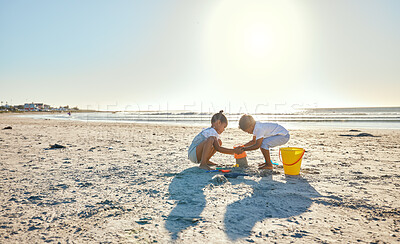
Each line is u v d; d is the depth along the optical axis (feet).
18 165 13.82
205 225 6.23
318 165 13.62
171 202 7.90
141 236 5.67
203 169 12.50
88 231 5.94
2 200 8.18
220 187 9.47
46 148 20.47
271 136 12.52
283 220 6.53
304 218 6.65
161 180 10.57
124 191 9.10
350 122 69.51
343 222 6.40
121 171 12.36
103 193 8.88
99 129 47.06
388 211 7.07
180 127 54.65
